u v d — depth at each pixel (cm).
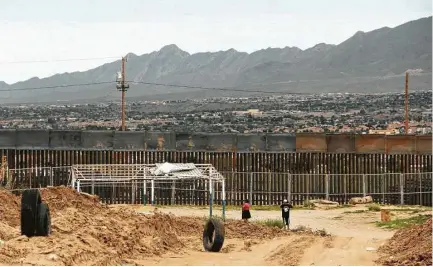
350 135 8312
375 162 8300
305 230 5834
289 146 8300
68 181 7756
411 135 8306
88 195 5953
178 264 3906
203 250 4578
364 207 7650
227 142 8312
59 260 3334
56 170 7925
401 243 4541
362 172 8288
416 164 8294
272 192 8106
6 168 7656
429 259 3866
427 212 6981
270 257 4231
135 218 4956
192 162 8112
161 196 7912
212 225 4562
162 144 8269
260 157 8194
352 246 4625
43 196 5506
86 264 3459
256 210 7562
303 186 8125
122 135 8225
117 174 7681
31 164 8012
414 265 3794
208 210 7431
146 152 8081
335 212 7269
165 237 4738
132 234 4388
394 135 8319
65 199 5484
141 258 4006
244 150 8300
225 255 4328
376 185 8169
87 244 3781
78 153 8025
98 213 5019
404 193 8144
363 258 4131
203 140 8319
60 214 4584
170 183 7906
